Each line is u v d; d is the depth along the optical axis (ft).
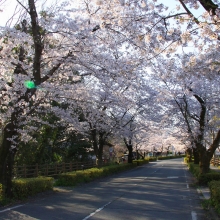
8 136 32.89
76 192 42.57
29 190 36.19
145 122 92.79
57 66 36.83
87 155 90.68
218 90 56.80
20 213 26.68
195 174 63.41
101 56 38.63
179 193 42.50
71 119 54.19
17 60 33.96
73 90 44.04
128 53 38.78
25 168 53.36
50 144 75.77
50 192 41.37
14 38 33.50
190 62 28.89
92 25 36.68
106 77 41.52
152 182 59.06
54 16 35.63
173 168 116.26
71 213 26.84
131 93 66.64
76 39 35.22
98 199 35.73
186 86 53.78
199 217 26.08
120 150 148.66
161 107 77.20
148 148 167.43
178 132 81.05
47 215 25.84
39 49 33.88
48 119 62.44
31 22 33.40
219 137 53.31
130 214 26.76
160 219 24.95
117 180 63.87
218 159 112.78
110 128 73.20
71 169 71.41
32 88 34.14
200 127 55.47
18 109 33.45
